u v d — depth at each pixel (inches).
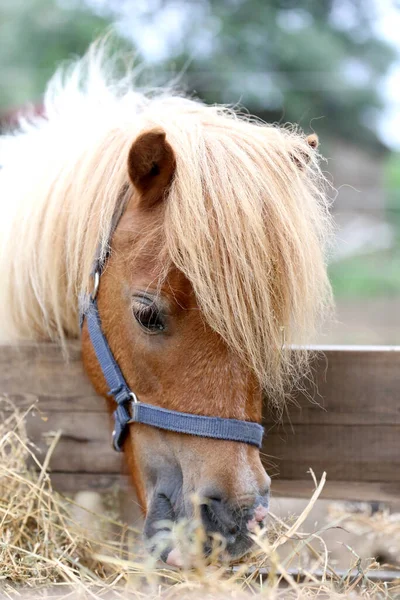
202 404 64.1
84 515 83.3
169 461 67.0
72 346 83.7
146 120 79.2
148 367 67.9
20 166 94.4
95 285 75.0
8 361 84.8
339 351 78.6
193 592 58.0
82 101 101.1
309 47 511.5
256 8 513.7
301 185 68.9
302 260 64.9
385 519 89.4
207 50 497.7
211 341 64.2
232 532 61.3
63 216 83.7
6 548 70.0
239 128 72.7
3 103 455.8
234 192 64.0
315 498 66.9
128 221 71.0
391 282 494.6
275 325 64.8
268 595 56.7
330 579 71.9
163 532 64.3
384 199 575.5
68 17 483.2
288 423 79.7
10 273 89.0
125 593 62.4
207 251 62.6
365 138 608.1
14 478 77.6
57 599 62.1
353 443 79.3
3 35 487.2
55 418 84.5
